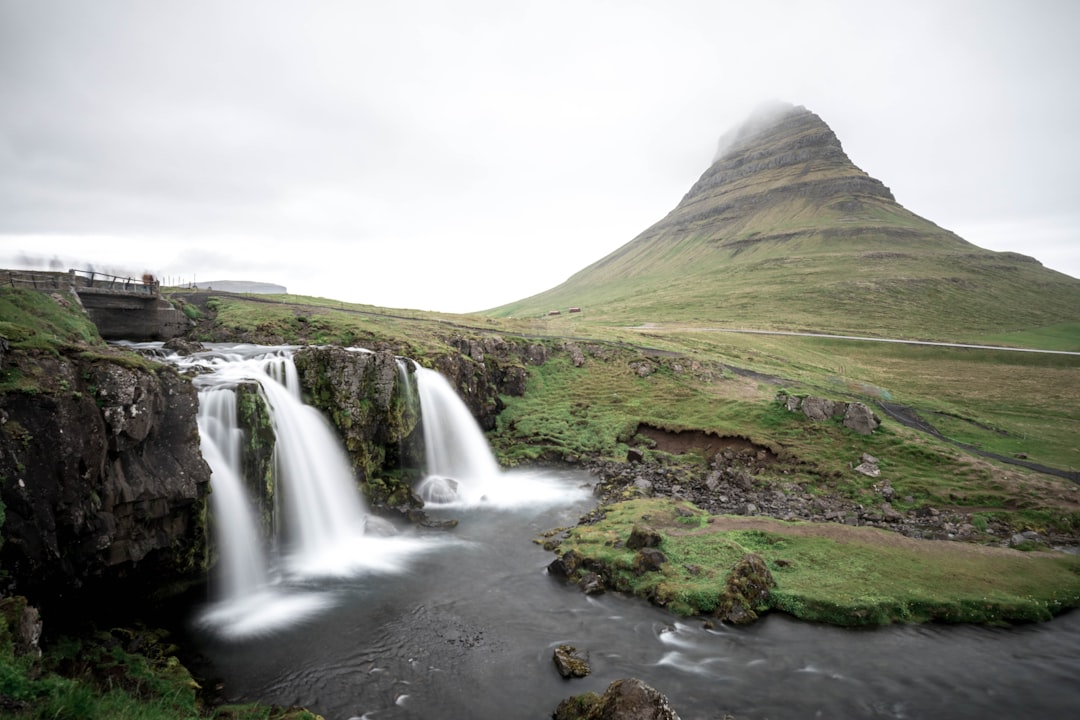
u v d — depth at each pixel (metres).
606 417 62.94
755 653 21.80
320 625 23.61
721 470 48.69
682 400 66.06
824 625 23.83
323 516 34.19
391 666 20.70
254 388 30.59
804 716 18.27
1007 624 24.14
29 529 18.19
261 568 28.92
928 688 19.75
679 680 20.09
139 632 21.81
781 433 55.16
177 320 63.03
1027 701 19.14
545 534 34.84
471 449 52.56
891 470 47.28
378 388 41.31
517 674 20.34
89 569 20.67
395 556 31.23
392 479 41.62
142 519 22.50
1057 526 38.00
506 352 76.31
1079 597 26.12
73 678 16.81
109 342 50.84
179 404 24.78
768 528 32.97
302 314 73.50
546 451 56.06
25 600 15.40
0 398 18.56
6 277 43.84
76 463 19.78
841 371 98.88
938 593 25.75
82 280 51.56
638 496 40.84
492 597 26.31
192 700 17.69
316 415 37.84
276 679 19.78
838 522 37.91
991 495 42.16
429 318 91.25
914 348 123.38
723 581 26.03
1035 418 73.19
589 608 25.27
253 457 29.34
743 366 83.44
